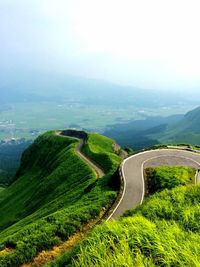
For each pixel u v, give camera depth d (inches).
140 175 2431.1
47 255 1704.0
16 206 4475.9
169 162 2716.5
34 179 5187.0
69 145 5182.1
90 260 567.8
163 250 556.7
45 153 5728.3
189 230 692.1
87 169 3727.9
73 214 1987.0
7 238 2003.0
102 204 2082.9
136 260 531.5
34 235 1841.8
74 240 1802.4
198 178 2277.3
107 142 5039.4
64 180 3865.7
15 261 1692.9
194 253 546.6
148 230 641.6
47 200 3609.7
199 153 3014.3
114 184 2514.8
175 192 1090.7
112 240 609.0
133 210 1064.2
